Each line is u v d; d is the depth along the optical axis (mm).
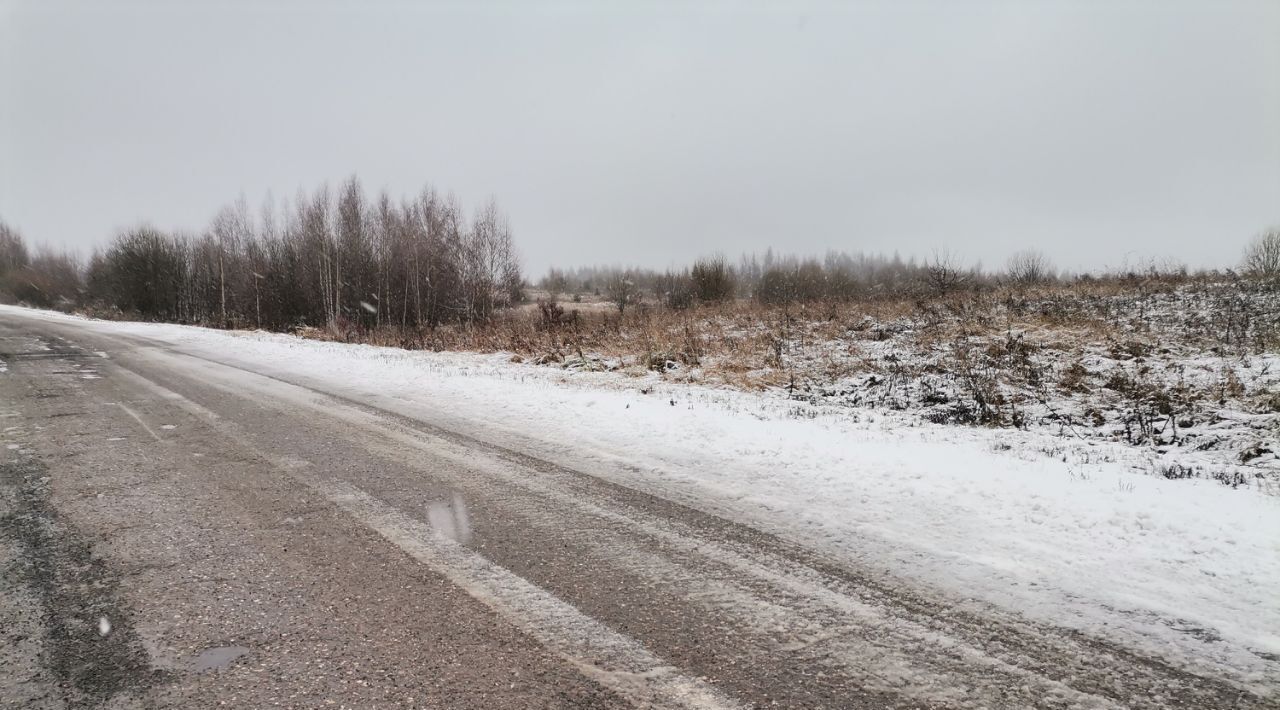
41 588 3385
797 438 6816
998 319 14125
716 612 3268
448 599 3346
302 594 3369
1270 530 4164
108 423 7500
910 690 2648
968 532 4309
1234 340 11008
